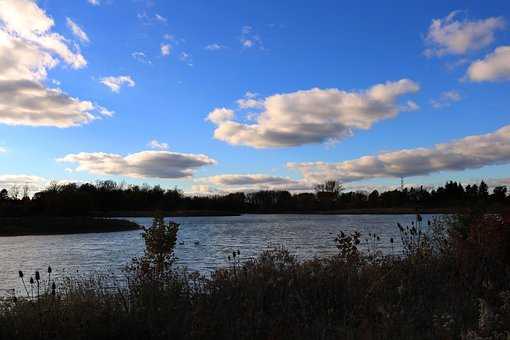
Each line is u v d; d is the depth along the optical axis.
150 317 7.62
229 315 7.92
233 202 191.25
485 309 6.48
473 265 10.43
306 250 28.75
